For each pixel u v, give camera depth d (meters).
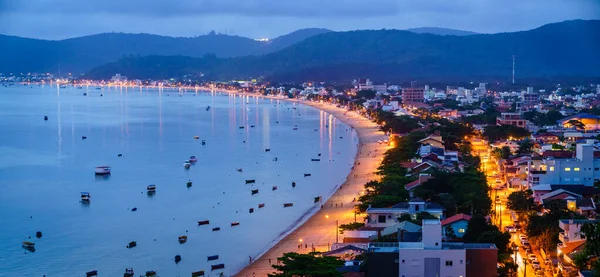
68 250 192.25
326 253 152.88
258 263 173.25
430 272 116.75
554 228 151.75
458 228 157.12
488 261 116.75
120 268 175.50
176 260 180.75
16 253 189.88
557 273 133.62
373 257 118.44
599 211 181.50
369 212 181.75
